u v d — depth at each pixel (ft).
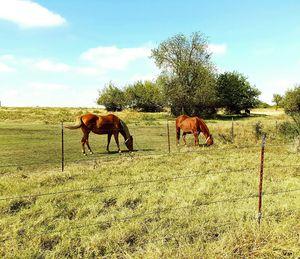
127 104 285.23
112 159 52.11
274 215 24.14
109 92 287.07
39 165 47.37
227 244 18.89
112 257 18.75
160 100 210.79
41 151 60.44
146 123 132.98
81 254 19.81
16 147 64.59
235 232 20.24
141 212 26.11
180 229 22.57
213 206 26.91
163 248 19.24
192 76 203.51
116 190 31.60
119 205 28.12
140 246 20.36
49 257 19.19
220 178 36.17
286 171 40.24
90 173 39.29
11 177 37.88
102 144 71.92
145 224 23.22
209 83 202.28
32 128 101.40
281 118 167.73
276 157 50.37
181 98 200.54
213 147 63.52
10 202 27.86
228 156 51.37
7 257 18.71
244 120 178.60
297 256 17.51
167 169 41.88
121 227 22.75
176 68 202.59
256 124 86.07
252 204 27.12
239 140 72.43
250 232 20.13
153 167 42.80
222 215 24.77
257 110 320.91
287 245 18.38
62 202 28.19
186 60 201.57
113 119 59.67
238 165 43.78
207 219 24.12
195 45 201.36
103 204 28.09
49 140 75.97
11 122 125.90
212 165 44.01
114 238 21.07
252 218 23.75
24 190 32.30
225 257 17.49
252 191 31.50
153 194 30.42
